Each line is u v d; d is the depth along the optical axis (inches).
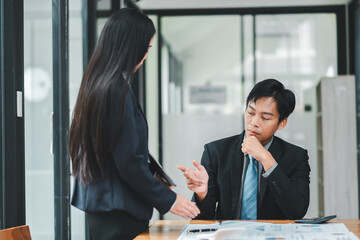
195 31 235.5
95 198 64.9
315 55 228.7
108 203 64.2
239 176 81.2
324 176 207.6
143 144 65.9
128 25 66.5
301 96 228.7
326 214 206.7
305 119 227.8
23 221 96.7
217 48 234.1
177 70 236.5
